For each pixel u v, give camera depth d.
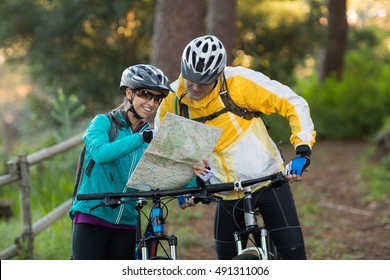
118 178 5.63
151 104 5.36
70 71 26.02
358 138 28.86
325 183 17.62
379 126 28.53
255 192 5.94
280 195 5.95
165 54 13.91
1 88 52.03
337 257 10.00
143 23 25.64
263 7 28.03
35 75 27.17
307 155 5.55
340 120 28.83
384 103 28.78
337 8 29.69
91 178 5.59
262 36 27.44
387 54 41.50
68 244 9.60
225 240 6.25
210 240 11.13
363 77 29.42
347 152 24.34
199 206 13.90
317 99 29.31
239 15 27.25
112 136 5.47
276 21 27.84
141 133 5.15
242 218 6.16
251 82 5.74
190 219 12.78
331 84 29.41
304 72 39.97
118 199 5.29
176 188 5.50
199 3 14.05
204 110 5.76
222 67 5.52
